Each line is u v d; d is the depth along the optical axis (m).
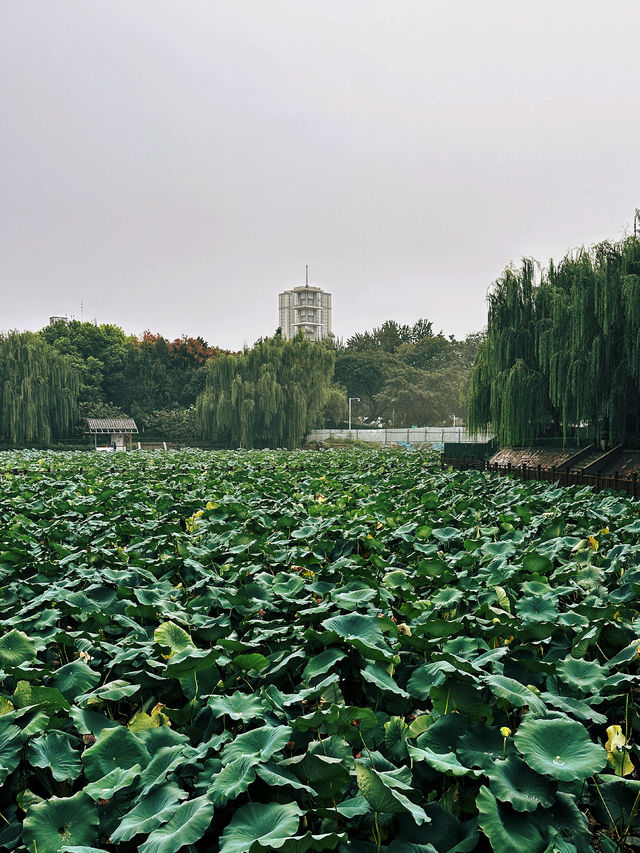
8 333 51.81
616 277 18.77
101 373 68.88
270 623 4.83
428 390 78.88
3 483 15.15
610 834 2.93
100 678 4.01
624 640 4.31
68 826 2.56
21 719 3.21
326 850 2.49
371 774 2.45
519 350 24.09
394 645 4.20
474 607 5.51
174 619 4.73
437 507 10.73
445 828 2.59
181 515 10.22
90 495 12.60
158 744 3.10
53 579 6.21
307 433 58.25
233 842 2.36
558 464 20.38
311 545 7.35
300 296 148.75
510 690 3.26
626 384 18.86
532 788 2.61
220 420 53.56
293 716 3.49
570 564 6.12
